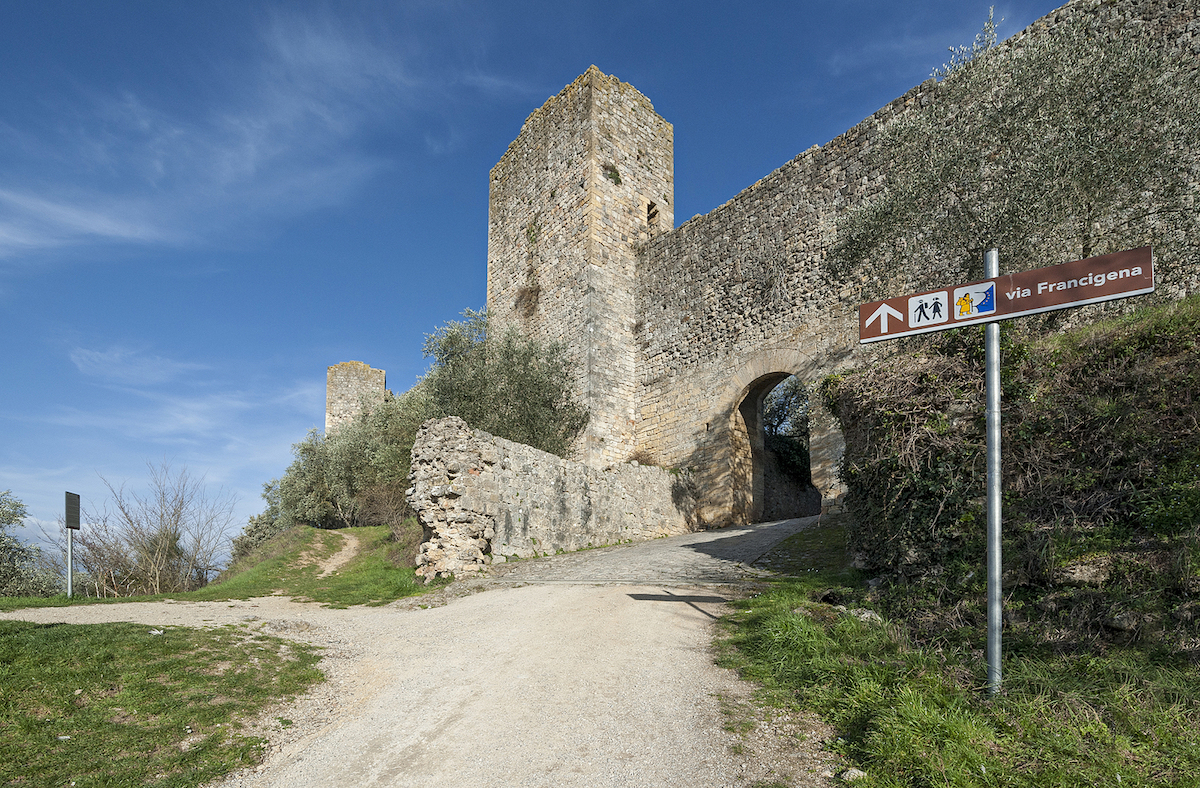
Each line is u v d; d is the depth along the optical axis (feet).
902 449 21.88
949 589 19.11
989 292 15.12
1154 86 32.24
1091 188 32.37
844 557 31.30
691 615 25.11
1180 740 11.53
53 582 65.16
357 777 13.23
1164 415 17.85
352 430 101.65
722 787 12.28
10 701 15.84
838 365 52.31
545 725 15.42
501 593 34.04
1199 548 14.93
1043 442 19.47
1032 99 35.94
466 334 70.28
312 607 34.50
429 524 41.86
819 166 57.62
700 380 66.08
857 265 51.21
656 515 59.26
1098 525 17.37
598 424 69.51
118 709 16.19
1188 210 32.32
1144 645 14.39
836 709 15.14
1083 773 11.04
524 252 85.71
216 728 15.67
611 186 77.36
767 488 70.64
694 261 69.36
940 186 39.24
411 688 18.71
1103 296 13.61
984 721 13.08
